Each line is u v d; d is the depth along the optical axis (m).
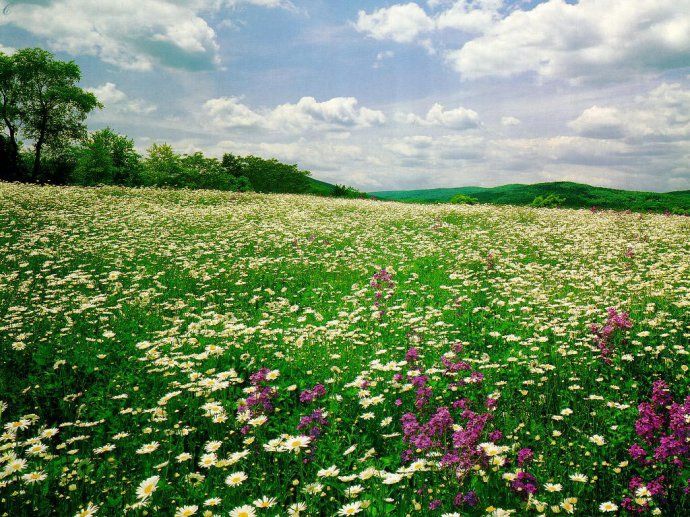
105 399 5.83
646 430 4.20
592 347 6.64
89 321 8.14
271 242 15.61
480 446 3.76
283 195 35.25
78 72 56.22
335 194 51.31
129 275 11.64
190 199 26.53
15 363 6.73
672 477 3.94
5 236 14.02
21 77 53.44
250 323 8.65
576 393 5.71
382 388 5.84
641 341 6.95
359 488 3.59
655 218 21.33
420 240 16.50
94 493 4.09
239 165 63.03
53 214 17.48
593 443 4.49
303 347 7.20
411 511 3.53
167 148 48.16
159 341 7.09
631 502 3.58
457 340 7.15
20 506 3.87
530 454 3.84
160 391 5.96
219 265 12.91
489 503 3.56
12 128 54.97
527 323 8.05
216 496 3.87
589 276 10.95
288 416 5.34
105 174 43.69
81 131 58.53
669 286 9.20
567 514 3.47
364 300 10.02
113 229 16.28
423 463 3.78
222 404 5.43
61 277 11.26
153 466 4.43
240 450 4.68
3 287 9.84
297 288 11.36
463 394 5.69
